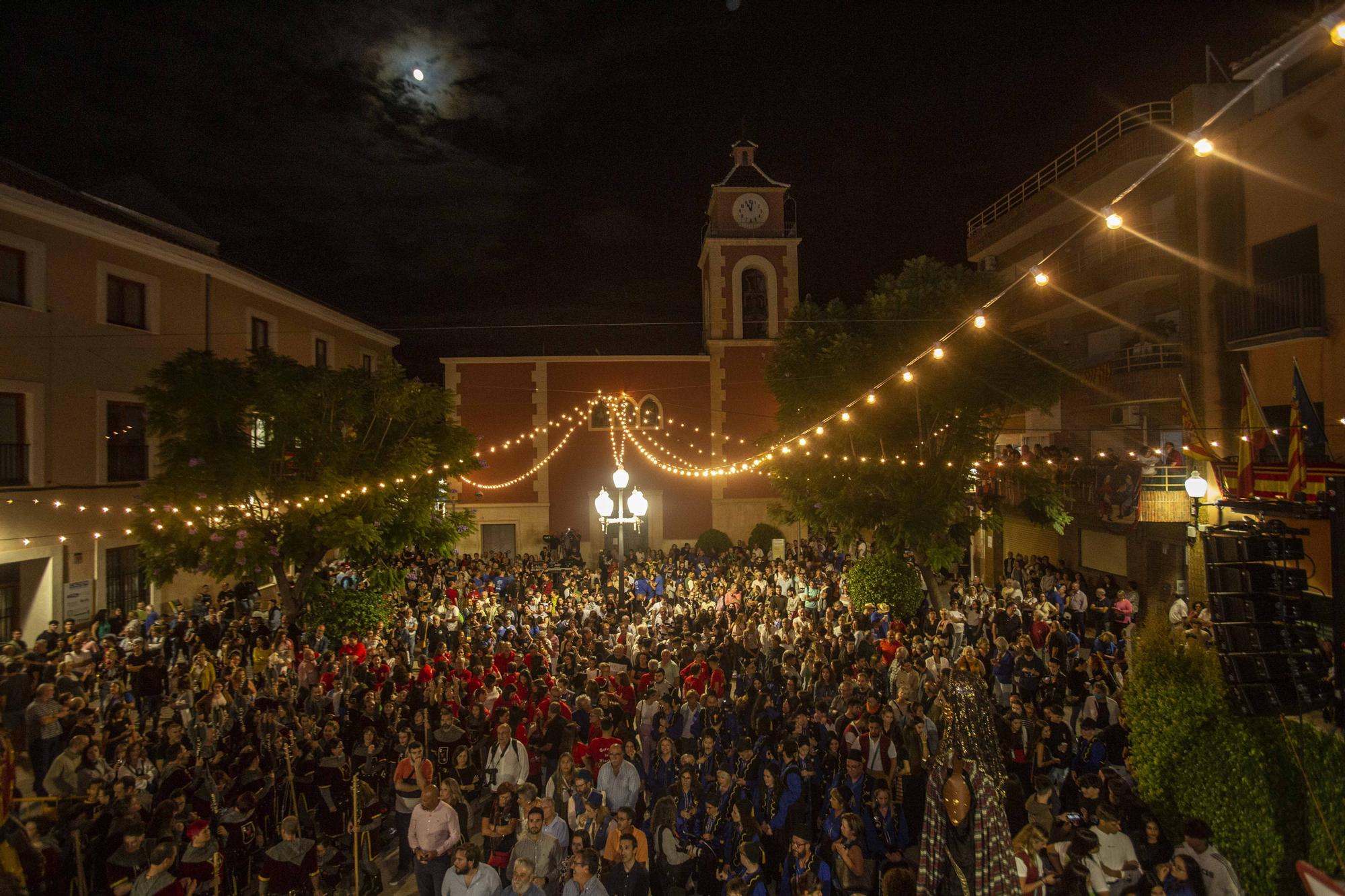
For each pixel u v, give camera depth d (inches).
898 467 697.0
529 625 682.2
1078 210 882.1
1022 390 689.6
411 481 697.0
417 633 687.7
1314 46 562.3
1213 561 285.7
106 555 717.9
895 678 465.1
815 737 369.1
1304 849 271.4
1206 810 290.2
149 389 597.6
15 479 639.8
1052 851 245.4
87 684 506.0
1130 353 757.9
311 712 453.1
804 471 743.7
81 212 684.7
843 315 774.5
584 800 326.6
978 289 711.7
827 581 783.1
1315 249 568.7
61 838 314.5
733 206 1347.2
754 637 573.3
